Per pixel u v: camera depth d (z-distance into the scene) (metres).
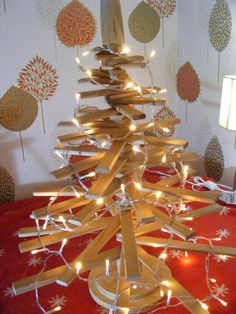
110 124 0.66
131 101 0.62
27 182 1.26
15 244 0.94
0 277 0.80
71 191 0.70
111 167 0.55
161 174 1.30
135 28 1.30
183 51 1.40
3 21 1.06
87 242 0.95
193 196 0.65
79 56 1.21
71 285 0.77
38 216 0.66
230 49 1.15
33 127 1.21
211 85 1.28
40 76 1.16
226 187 1.21
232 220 1.02
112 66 0.59
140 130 0.66
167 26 1.38
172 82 1.48
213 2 1.19
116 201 0.73
